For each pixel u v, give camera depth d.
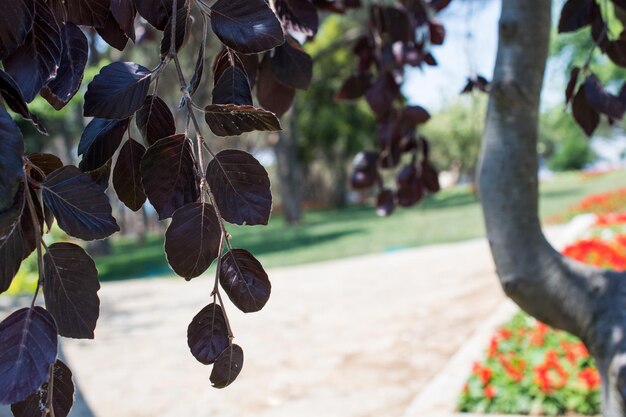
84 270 0.75
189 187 0.81
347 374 6.38
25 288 7.88
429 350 6.98
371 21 2.43
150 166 0.80
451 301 9.26
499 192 1.93
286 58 1.30
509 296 2.00
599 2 1.89
